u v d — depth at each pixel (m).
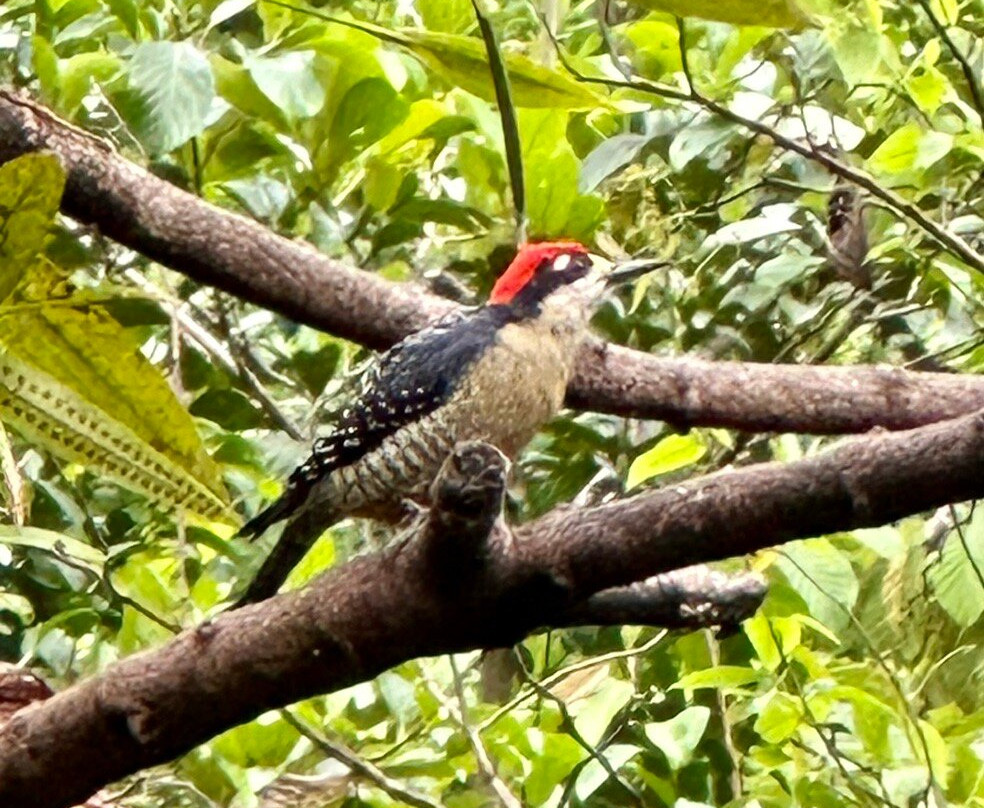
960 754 9.23
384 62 9.02
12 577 9.67
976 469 4.87
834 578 8.82
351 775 9.01
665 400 8.01
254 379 9.68
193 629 5.68
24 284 3.91
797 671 9.36
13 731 5.71
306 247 7.74
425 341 7.82
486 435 7.86
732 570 8.94
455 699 9.55
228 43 10.08
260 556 9.49
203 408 10.06
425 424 7.75
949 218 10.62
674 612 6.18
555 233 9.23
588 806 9.78
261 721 8.94
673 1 4.96
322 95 8.68
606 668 10.27
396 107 9.18
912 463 4.91
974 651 10.44
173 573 9.84
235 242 7.43
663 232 10.53
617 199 10.77
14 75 9.75
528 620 5.46
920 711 10.18
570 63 9.02
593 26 10.39
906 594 9.86
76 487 9.63
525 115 8.99
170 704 5.62
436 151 10.39
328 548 9.27
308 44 8.92
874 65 9.03
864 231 10.52
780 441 9.59
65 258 9.25
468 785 9.42
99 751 5.66
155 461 4.27
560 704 8.94
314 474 7.95
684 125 10.40
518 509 9.91
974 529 8.73
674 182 10.72
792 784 9.02
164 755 5.71
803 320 10.33
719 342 10.40
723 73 9.83
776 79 11.25
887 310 10.56
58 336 4.11
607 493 9.89
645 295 10.49
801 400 7.92
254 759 8.99
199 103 8.39
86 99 9.67
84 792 5.76
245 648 5.57
